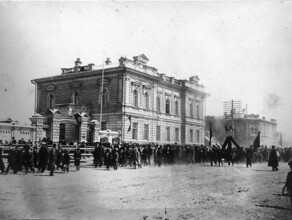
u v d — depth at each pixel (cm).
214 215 1093
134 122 4750
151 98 5162
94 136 3869
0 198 1248
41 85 5453
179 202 1273
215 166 3053
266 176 2172
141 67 4975
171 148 3117
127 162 2969
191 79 6388
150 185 1655
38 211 1087
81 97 5006
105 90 4781
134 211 1127
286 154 4075
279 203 1279
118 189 1516
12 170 2136
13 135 3002
